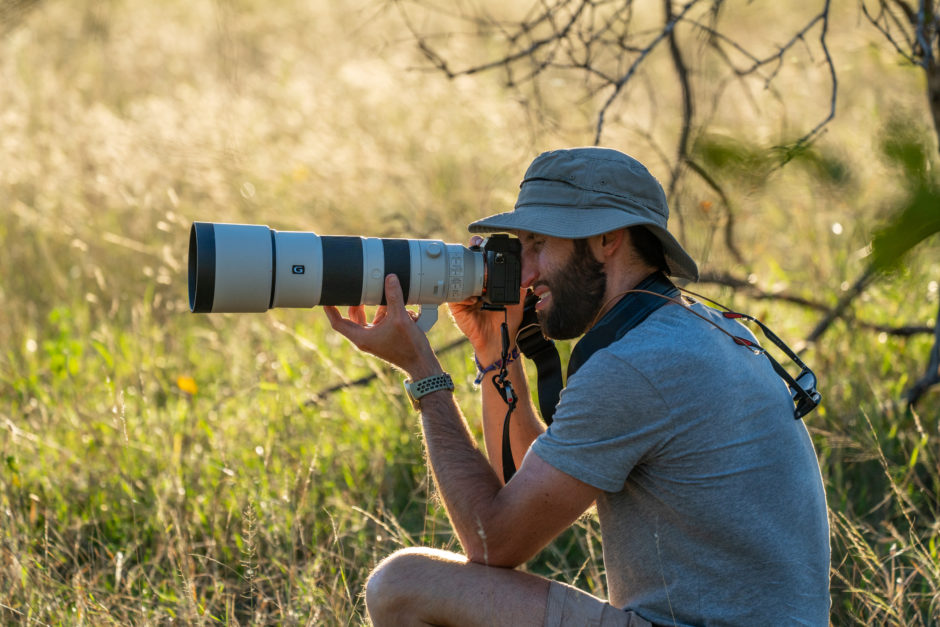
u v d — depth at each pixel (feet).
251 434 37.35
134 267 54.44
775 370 20.54
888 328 39.81
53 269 52.21
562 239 20.62
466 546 20.39
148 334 45.39
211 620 26.45
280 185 61.26
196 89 79.36
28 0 43.24
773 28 66.03
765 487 18.95
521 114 55.06
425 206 56.80
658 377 18.66
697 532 19.07
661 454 18.93
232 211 57.98
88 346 46.57
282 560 29.12
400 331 21.90
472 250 22.99
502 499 19.54
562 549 32.24
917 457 34.27
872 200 29.99
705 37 32.07
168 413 39.81
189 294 22.49
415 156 66.13
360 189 59.82
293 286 21.72
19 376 42.34
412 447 36.78
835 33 58.75
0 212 58.49
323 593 26.76
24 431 37.14
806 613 19.07
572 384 19.16
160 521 30.48
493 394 24.44
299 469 32.37
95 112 70.74
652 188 20.42
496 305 22.99
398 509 34.50
